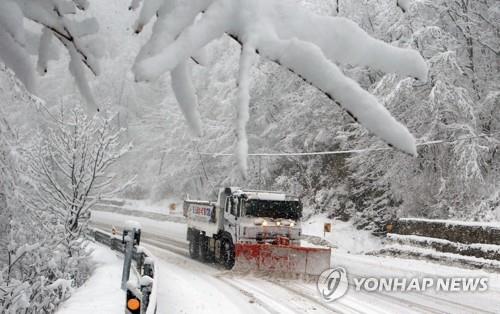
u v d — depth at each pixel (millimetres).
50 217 11664
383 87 21453
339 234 25953
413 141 1077
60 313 7434
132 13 1312
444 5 22094
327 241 24578
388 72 1152
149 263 9109
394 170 23203
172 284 12070
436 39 20891
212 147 34406
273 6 1222
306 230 27469
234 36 1200
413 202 23281
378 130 1083
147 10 1212
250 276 14094
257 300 10531
